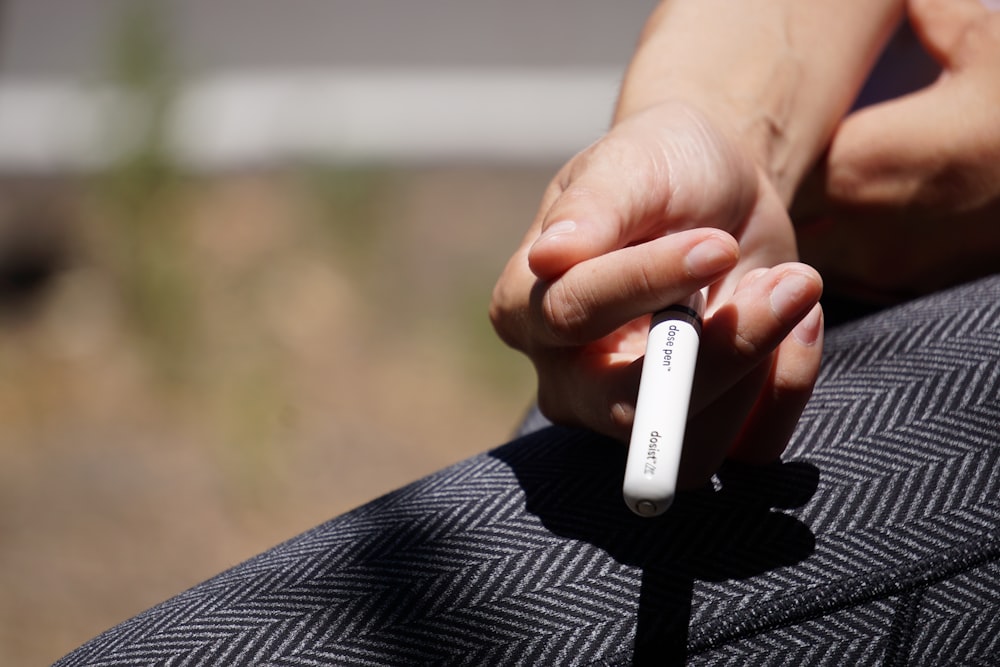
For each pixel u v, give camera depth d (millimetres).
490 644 560
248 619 578
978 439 585
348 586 581
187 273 2186
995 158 685
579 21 3523
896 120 706
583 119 3021
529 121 3008
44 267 2273
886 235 723
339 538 607
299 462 1801
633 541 577
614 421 576
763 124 689
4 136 2848
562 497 597
